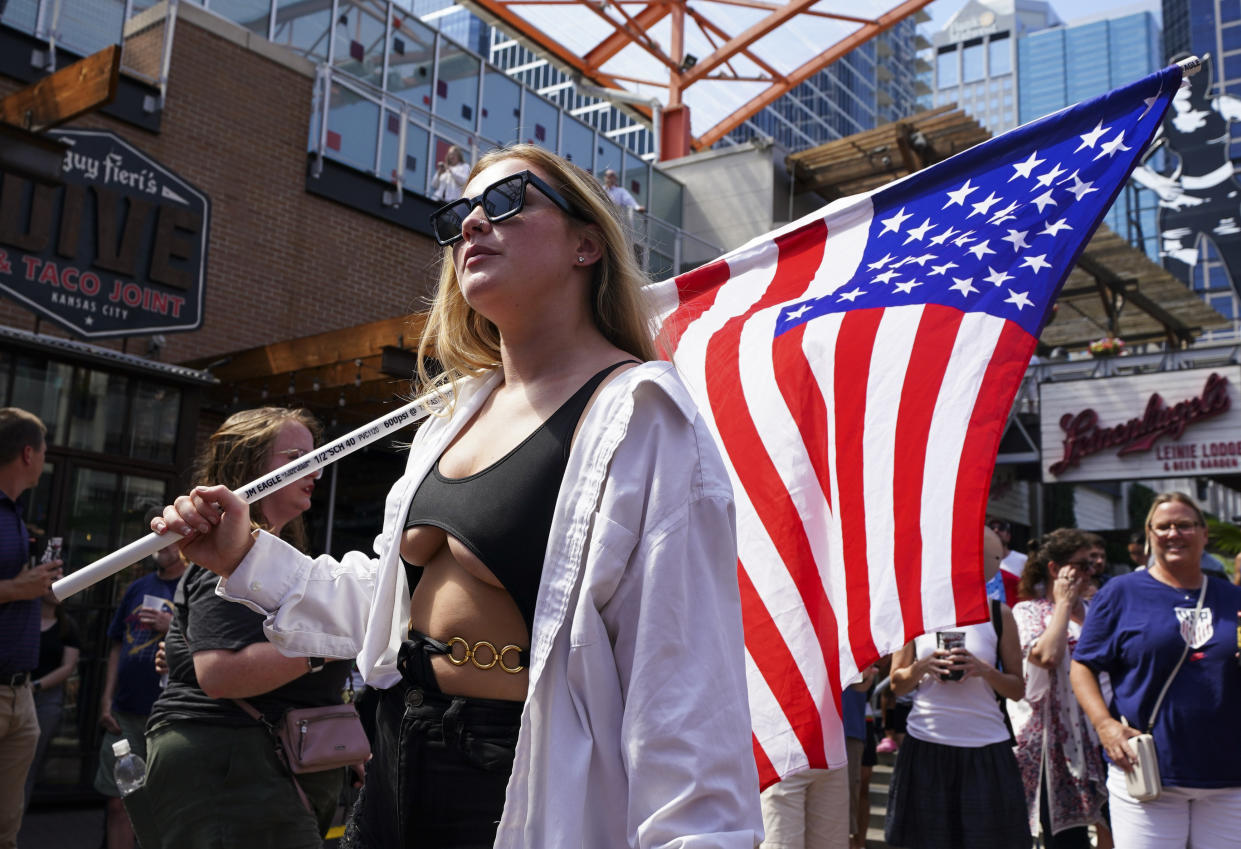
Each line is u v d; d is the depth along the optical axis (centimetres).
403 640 168
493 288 167
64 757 820
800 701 253
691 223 2267
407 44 1535
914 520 252
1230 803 412
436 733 154
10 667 425
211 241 1178
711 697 141
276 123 1265
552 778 140
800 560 262
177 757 270
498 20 2427
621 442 150
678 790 135
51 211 941
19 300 917
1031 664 575
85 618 851
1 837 429
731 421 279
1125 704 435
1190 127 2334
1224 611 426
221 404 1118
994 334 258
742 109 2719
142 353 1091
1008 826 492
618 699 145
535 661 144
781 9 2445
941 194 281
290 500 296
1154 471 1894
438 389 197
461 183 1430
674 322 290
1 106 855
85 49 1088
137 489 904
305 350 1028
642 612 143
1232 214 2284
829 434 267
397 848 154
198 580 280
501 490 156
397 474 1266
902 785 513
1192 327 2747
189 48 1188
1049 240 262
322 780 284
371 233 1349
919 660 509
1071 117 268
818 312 280
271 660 260
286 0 1351
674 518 148
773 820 507
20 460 443
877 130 2125
